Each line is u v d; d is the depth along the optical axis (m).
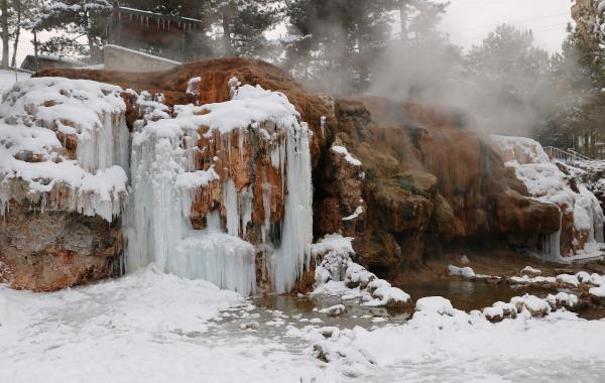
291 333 8.72
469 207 19.86
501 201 20.58
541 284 14.27
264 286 12.23
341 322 9.70
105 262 11.75
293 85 15.26
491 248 20.83
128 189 12.25
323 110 14.70
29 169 10.68
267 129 12.24
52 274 10.98
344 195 14.27
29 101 11.69
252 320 9.61
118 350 7.58
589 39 23.77
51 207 10.67
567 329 9.41
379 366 7.46
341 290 12.49
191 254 11.50
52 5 27.17
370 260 13.96
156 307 9.83
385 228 14.95
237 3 27.53
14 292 10.48
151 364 7.04
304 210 12.87
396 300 11.09
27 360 7.13
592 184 28.72
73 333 8.38
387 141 18.19
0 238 10.99
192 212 11.65
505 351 8.15
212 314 9.84
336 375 6.89
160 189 11.66
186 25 25.28
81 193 10.95
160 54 24.58
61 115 11.41
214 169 11.83
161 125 12.11
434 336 8.85
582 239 23.34
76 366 6.91
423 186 16.17
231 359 7.34
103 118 12.08
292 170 12.66
